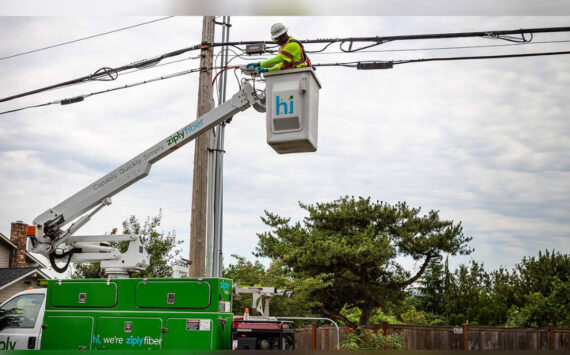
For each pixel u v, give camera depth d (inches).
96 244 457.4
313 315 1034.7
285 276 983.0
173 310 396.2
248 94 412.5
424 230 908.6
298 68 289.6
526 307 889.5
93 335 405.1
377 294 918.4
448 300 1397.6
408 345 761.0
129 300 404.2
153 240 925.2
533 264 1205.7
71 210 443.5
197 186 545.0
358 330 740.0
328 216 938.7
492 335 724.0
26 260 1167.6
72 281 416.5
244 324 417.7
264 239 962.1
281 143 291.7
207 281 394.0
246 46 559.5
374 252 860.6
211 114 422.9
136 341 397.1
